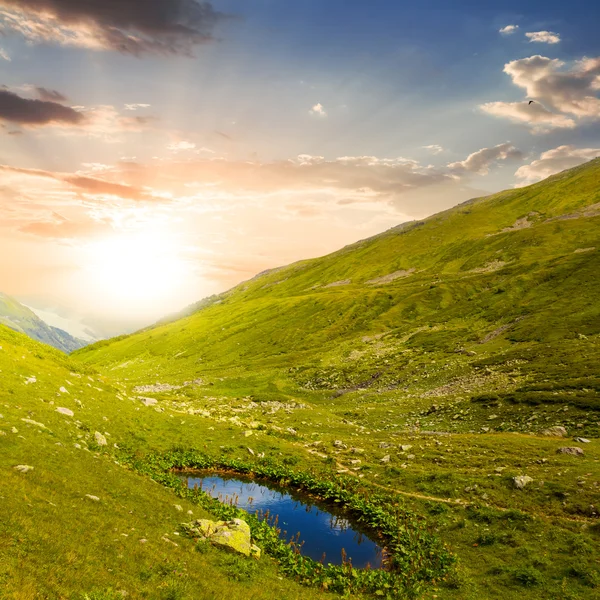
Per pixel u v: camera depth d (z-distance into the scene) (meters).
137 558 18.67
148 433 44.94
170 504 27.73
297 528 32.12
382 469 43.19
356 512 35.25
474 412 66.50
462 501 34.69
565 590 23.06
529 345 99.81
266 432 57.50
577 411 56.19
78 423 37.88
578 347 87.00
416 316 169.50
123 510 23.42
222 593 18.59
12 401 34.72
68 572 15.27
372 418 75.75
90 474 26.59
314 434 60.44
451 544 29.52
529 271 174.75
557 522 29.56
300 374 127.56
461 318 146.62
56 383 44.47
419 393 88.12
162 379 164.38
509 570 25.48
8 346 48.12
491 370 88.31
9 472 21.52
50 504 19.95
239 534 25.30
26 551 15.39
